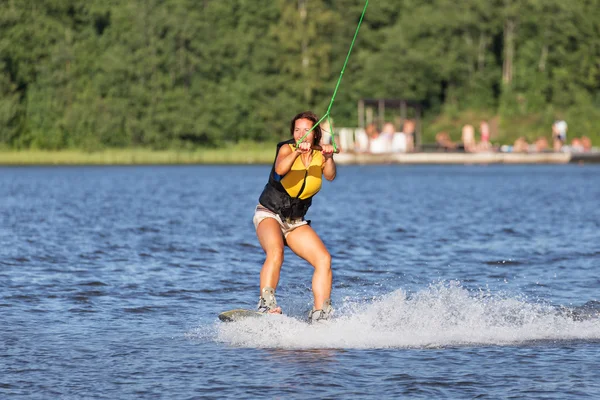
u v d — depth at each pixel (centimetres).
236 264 3572
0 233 4828
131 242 4397
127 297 2758
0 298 2709
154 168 18862
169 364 1888
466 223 5575
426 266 3531
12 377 1778
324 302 2258
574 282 3067
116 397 1641
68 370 1838
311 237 2295
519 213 6462
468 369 1834
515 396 1638
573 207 7094
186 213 6506
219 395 1647
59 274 3247
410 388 1692
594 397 1628
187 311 2530
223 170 17462
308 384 1720
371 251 4059
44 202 7819
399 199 8306
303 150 2173
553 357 1939
